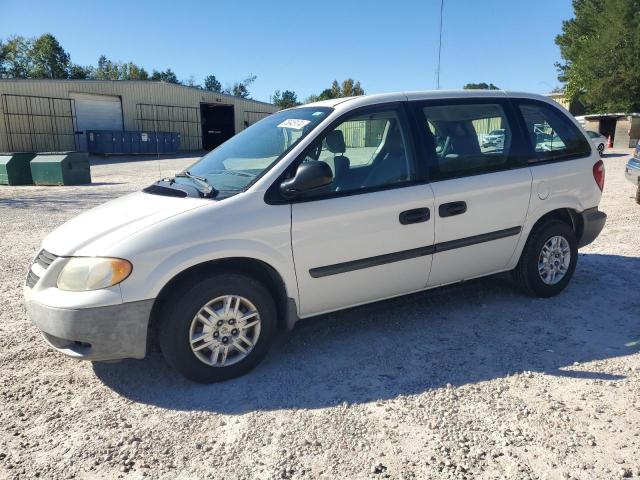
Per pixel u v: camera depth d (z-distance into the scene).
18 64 68.00
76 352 3.14
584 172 4.74
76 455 2.69
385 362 3.63
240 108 41.75
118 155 32.53
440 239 4.00
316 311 3.72
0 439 2.84
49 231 8.62
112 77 79.00
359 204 3.65
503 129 4.39
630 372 3.38
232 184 3.56
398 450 2.66
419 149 3.96
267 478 2.48
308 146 3.60
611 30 40.28
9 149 29.50
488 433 2.77
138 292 3.07
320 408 3.07
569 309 4.50
